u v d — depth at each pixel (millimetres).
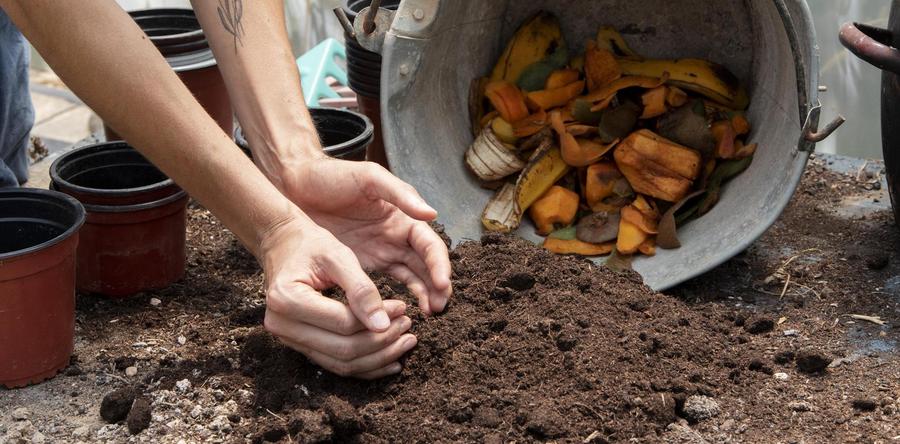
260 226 1234
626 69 1613
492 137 1565
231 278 1509
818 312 1432
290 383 1271
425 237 1314
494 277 1385
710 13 1583
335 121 1635
